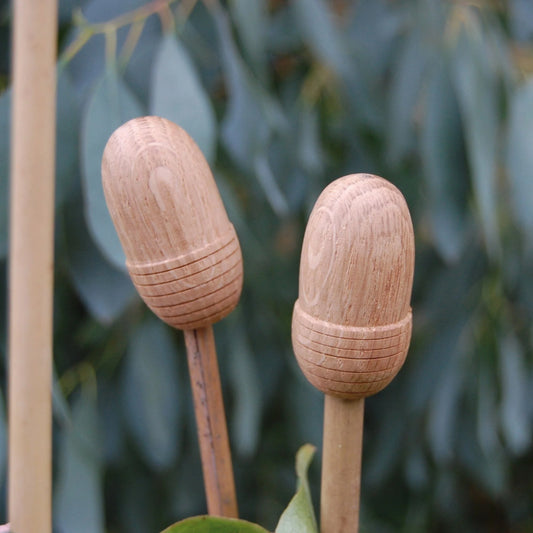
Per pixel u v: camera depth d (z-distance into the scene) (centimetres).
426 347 99
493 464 107
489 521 146
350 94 90
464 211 80
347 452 47
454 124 79
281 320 100
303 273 45
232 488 50
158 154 45
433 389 98
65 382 87
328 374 44
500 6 94
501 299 93
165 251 45
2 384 83
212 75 88
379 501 125
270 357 104
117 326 90
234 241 46
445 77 79
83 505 79
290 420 109
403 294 44
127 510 112
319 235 44
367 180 44
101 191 60
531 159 74
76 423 84
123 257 59
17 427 47
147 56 76
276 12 96
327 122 97
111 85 63
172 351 90
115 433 96
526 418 98
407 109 88
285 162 92
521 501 134
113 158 45
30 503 47
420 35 86
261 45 75
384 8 97
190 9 77
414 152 95
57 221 68
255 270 91
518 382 91
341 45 81
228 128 71
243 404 88
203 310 46
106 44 71
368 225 43
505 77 83
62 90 64
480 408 96
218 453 49
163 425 90
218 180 77
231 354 89
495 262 92
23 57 45
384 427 111
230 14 83
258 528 48
